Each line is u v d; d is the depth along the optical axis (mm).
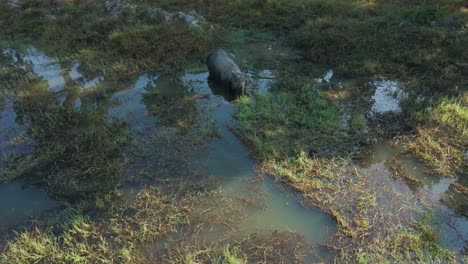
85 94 8297
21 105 7863
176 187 6086
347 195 5895
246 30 10781
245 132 7094
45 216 5672
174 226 5508
